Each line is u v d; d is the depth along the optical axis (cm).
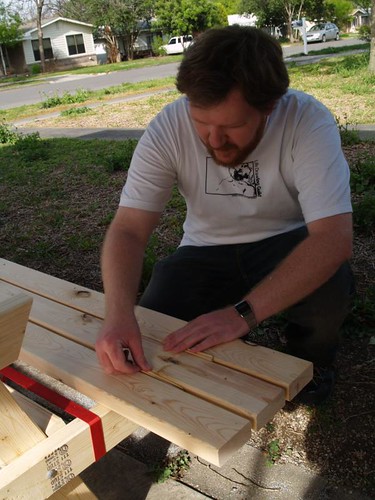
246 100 151
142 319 191
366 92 1061
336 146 184
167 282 218
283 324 285
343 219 176
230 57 146
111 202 541
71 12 4322
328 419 221
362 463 201
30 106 1636
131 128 1005
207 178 203
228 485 198
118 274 184
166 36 4462
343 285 200
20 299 120
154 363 164
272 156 192
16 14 4069
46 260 411
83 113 1288
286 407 229
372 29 1333
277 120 187
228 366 160
